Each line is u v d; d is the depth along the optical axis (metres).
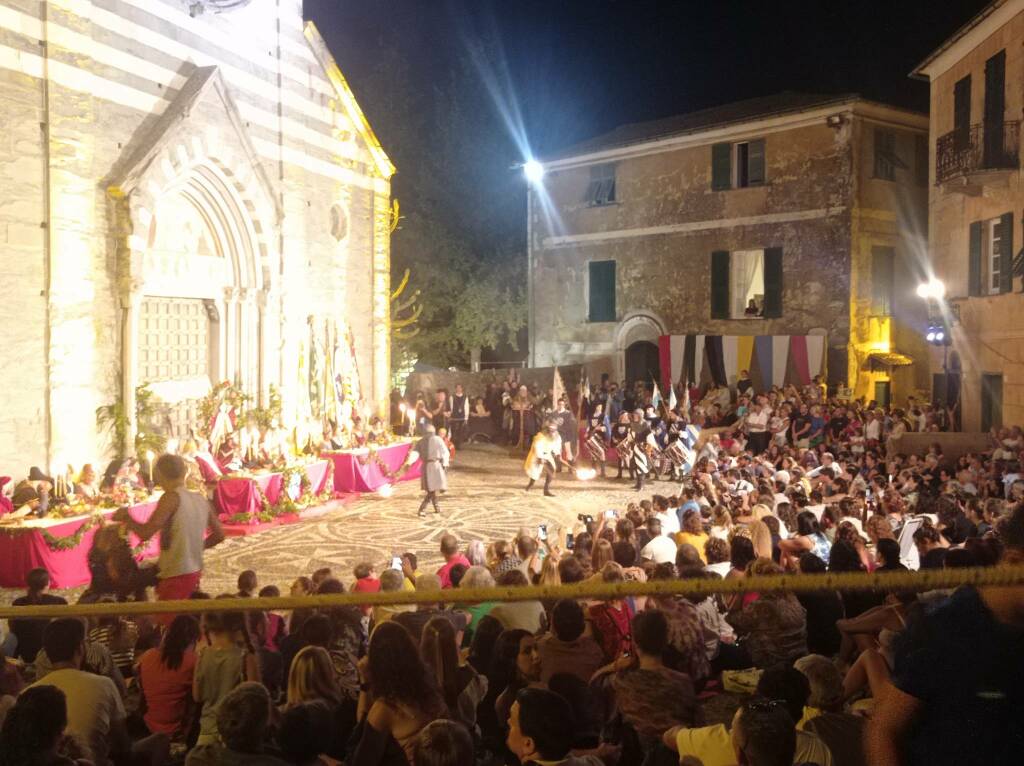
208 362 21.30
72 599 13.18
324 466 21.25
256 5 21.91
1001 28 19.56
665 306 32.72
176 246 19.89
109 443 17.19
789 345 28.27
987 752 2.18
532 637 6.38
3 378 15.28
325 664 5.63
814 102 30.19
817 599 7.35
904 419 22.06
